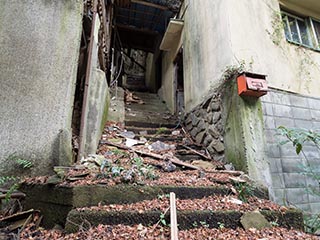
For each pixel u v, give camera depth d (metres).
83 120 2.45
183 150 3.32
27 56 2.14
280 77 2.88
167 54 6.45
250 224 1.65
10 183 1.87
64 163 2.07
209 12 3.44
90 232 1.42
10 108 1.98
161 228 1.51
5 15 2.16
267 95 2.72
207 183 2.14
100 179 1.84
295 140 2.20
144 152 2.94
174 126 4.57
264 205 1.91
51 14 2.33
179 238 1.43
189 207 1.74
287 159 2.55
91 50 2.74
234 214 1.70
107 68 5.50
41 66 2.17
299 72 3.06
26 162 1.90
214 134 3.13
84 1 2.72
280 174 2.46
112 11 5.61
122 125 4.21
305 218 2.22
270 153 2.50
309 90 3.04
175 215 1.58
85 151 2.63
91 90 2.92
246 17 2.92
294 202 2.41
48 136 2.04
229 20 2.81
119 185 1.79
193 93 4.05
